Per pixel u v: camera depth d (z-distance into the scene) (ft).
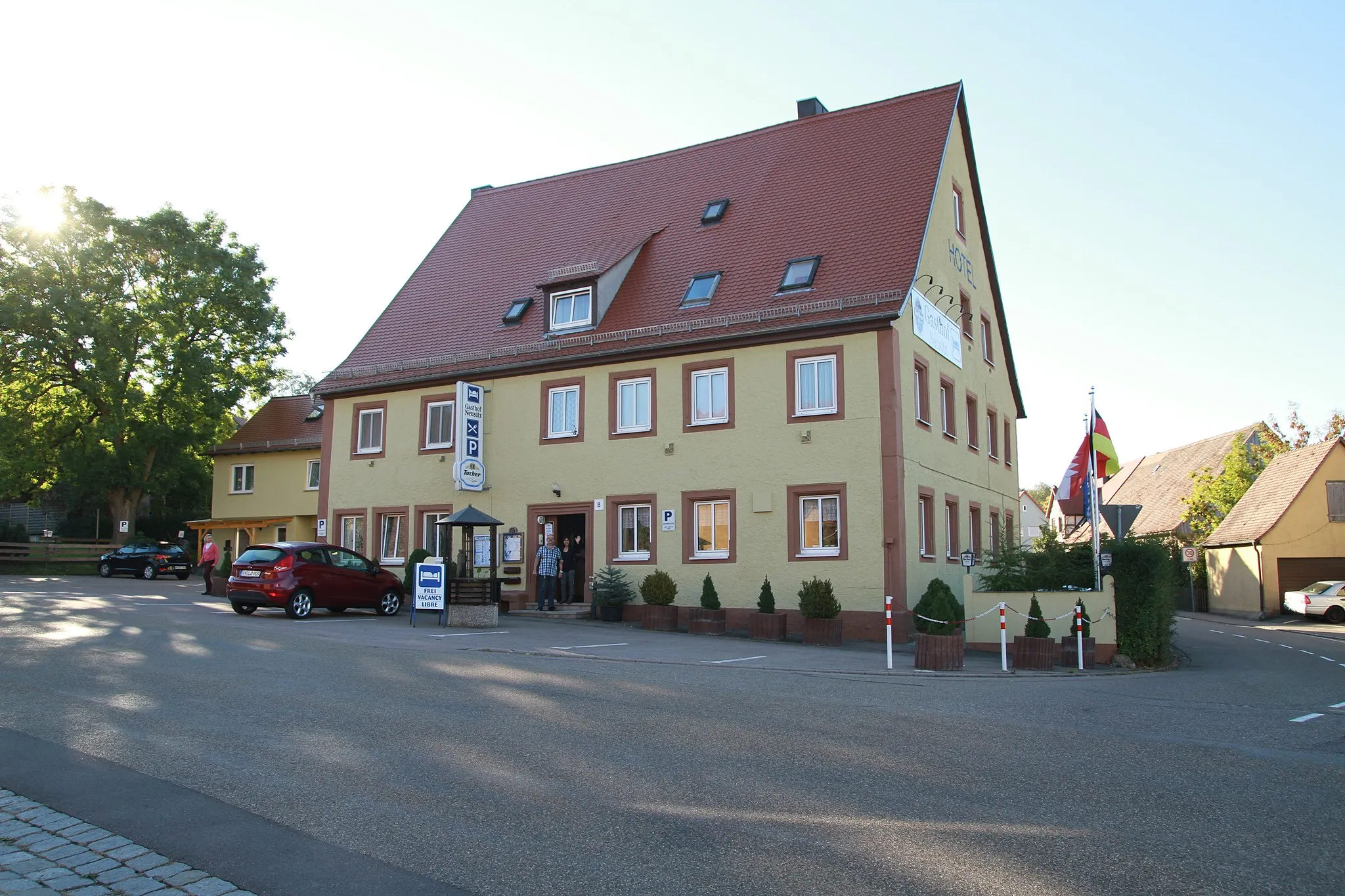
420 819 21.54
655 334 82.84
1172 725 35.63
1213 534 155.33
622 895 17.39
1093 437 70.23
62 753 26.86
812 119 99.50
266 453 146.30
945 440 85.05
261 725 30.48
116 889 17.62
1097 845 20.30
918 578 75.36
